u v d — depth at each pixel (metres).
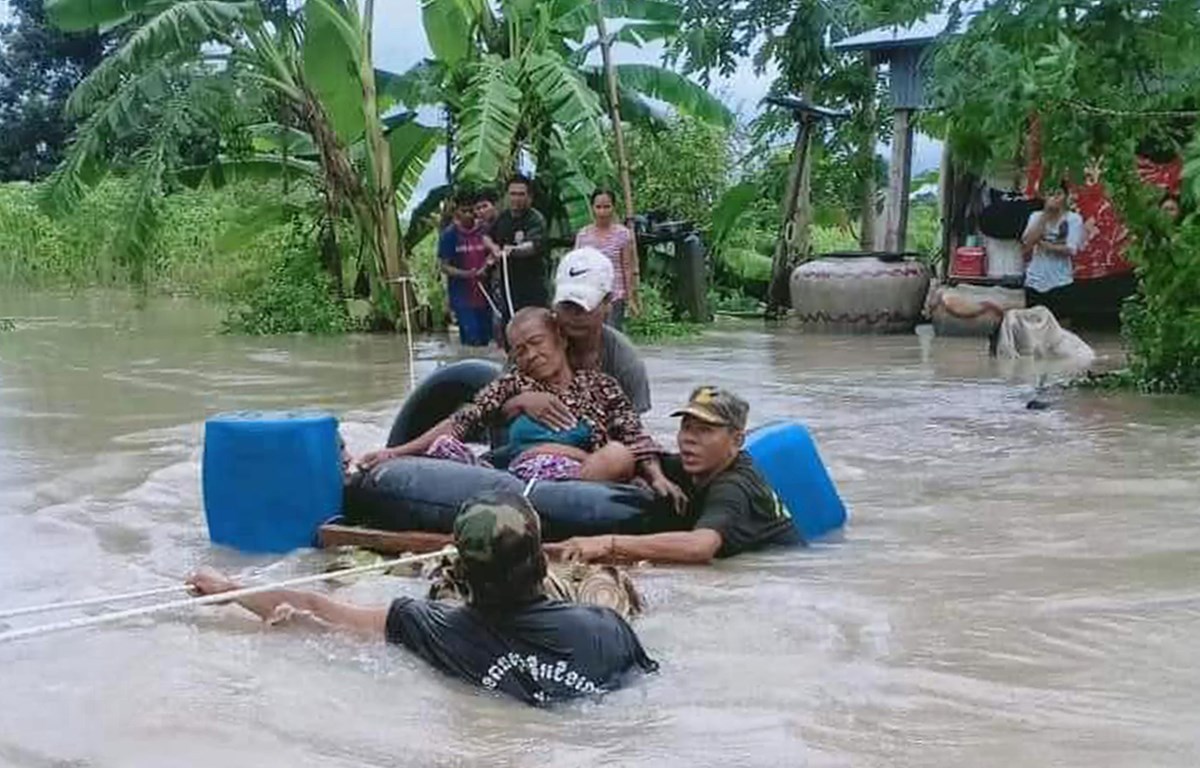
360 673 5.00
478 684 4.88
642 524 6.65
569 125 17.81
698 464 6.76
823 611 5.75
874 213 23.89
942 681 4.92
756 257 23.20
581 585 5.57
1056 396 11.71
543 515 6.66
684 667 5.07
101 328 19.59
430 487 6.84
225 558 6.79
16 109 40.50
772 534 6.75
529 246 16.22
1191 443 9.44
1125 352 15.16
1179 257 11.70
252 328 19.05
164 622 5.61
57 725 4.57
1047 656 5.20
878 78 23.08
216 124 18.45
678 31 19.83
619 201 18.66
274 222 20.92
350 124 19.55
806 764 4.21
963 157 16.31
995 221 17.84
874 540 6.98
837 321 18.41
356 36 18.98
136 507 7.79
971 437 9.77
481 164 17.22
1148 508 7.59
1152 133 11.92
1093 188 17.36
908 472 8.59
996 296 17.42
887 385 12.57
